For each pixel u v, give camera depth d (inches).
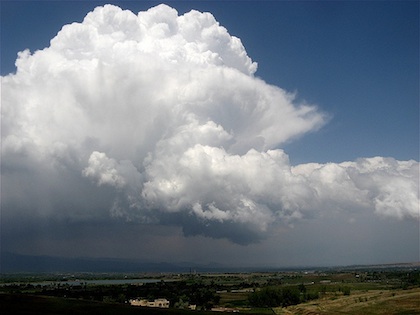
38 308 4426.7
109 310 4724.4
